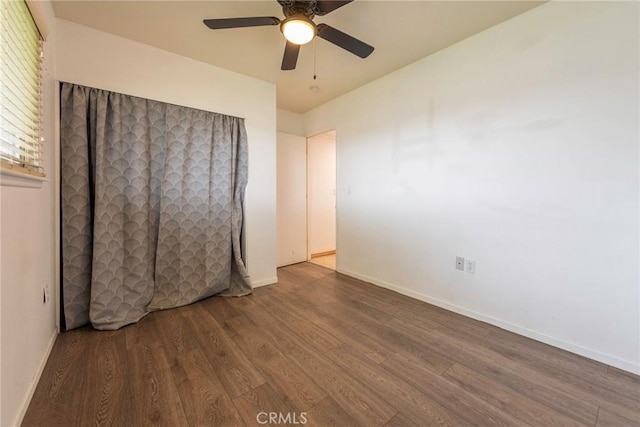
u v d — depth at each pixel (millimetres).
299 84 3316
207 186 2764
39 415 1327
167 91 2533
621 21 1677
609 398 1468
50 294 1930
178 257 2621
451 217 2555
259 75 3041
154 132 2486
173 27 2191
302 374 1650
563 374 1663
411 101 2850
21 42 1427
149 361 1767
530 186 2066
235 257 2973
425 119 2734
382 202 3209
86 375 1620
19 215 1348
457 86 2469
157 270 2525
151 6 1955
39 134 1694
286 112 4324
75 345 1938
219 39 2354
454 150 2512
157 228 2525
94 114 2191
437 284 2688
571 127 1874
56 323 2057
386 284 3195
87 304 2195
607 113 1739
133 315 2342
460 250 2498
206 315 2449
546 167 1989
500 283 2244
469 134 2402
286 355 1846
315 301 2797
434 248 2703
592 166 1802
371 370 1691
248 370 1685
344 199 3729
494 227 2270
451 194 2547
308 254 4633
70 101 2104
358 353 1873
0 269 1123
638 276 1665
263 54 2600
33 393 1453
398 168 3012
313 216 4770
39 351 1629
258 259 3207
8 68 1277
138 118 2373
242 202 3062
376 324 2301
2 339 1133
